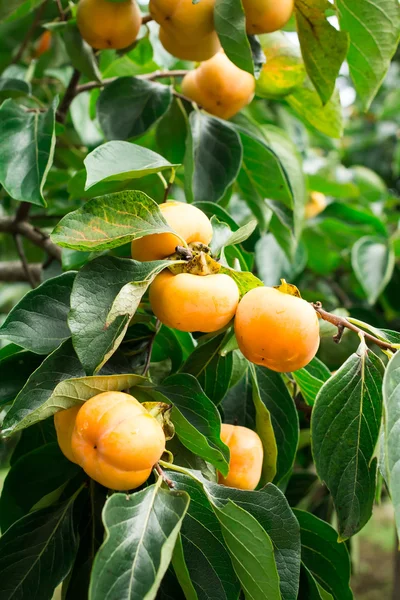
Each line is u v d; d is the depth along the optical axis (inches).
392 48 38.7
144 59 48.7
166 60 51.8
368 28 38.1
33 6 46.3
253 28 37.0
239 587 31.5
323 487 50.1
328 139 68.9
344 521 31.5
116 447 27.8
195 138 41.7
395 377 28.9
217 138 41.9
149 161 33.1
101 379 29.6
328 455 31.4
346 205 65.2
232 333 32.9
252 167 44.5
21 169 36.7
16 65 53.8
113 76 51.9
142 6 57.6
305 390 37.2
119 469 28.0
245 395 38.2
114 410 28.4
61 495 34.3
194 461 32.7
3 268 58.5
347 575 36.4
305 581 35.1
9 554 32.0
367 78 40.1
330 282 78.4
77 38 41.6
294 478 48.5
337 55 38.6
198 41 37.6
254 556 29.3
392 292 70.2
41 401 31.0
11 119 38.3
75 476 34.6
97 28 39.2
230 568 31.7
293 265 60.2
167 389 32.1
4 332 32.5
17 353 34.3
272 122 57.9
